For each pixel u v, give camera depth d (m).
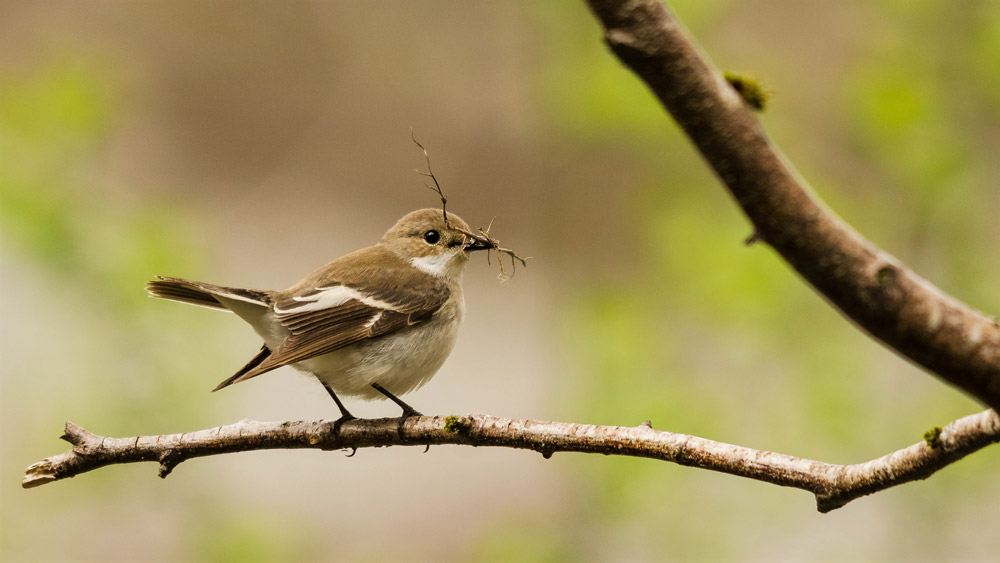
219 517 11.52
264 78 24.62
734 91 3.02
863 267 3.15
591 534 11.40
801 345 11.30
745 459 5.38
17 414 12.30
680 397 11.21
